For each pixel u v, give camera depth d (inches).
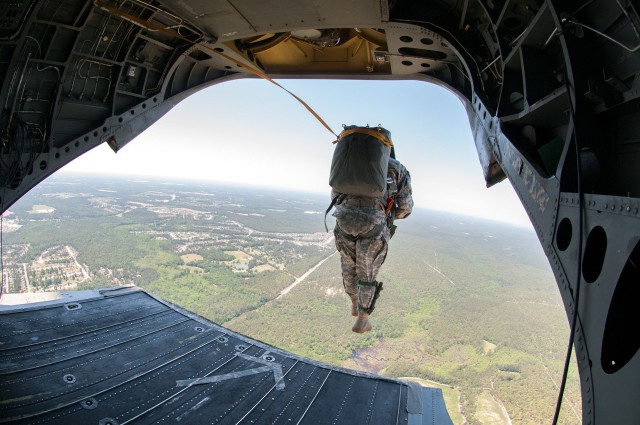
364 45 251.8
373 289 154.2
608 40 92.4
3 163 167.0
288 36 236.1
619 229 67.1
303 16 178.9
